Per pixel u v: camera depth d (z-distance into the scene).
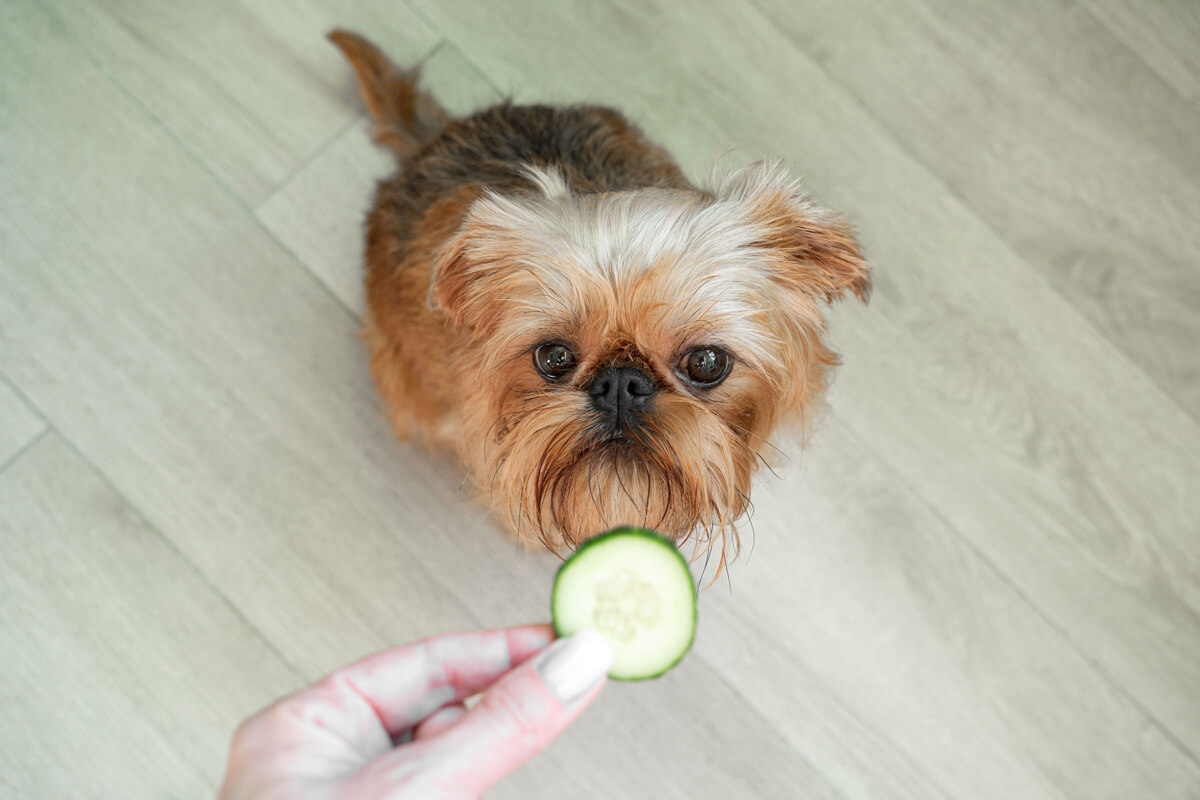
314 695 0.36
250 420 0.58
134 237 0.59
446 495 0.58
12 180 0.59
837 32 0.62
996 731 0.57
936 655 0.57
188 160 0.60
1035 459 0.59
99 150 0.60
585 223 0.43
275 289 0.59
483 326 0.45
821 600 0.57
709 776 0.56
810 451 0.58
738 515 0.46
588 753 0.56
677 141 0.61
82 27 0.60
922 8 0.63
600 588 0.35
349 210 0.60
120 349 0.58
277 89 0.60
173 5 0.61
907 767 0.56
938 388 0.59
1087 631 0.57
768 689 0.57
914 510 0.58
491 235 0.42
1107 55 0.63
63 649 0.56
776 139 0.61
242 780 0.34
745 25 0.62
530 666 0.34
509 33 0.62
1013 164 0.62
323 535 0.57
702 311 0.42
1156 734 0.57
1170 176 0.62
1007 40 0.63
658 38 0.62
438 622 0.57
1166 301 0.60
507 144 0.51
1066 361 0.59
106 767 0.55
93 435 0.58
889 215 0.61
